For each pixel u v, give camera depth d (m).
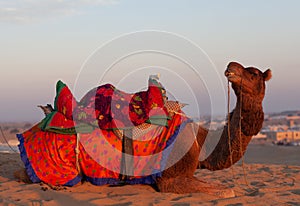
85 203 6.62
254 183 8.83
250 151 21.14
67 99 7.47
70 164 7.51
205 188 7.14
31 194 7.05
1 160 10.85
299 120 121.50
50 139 7.53
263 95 6.91
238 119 6.97
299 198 7.30
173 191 7.23
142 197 6.93
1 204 6.52
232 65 6.81
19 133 7.80
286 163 15.96
